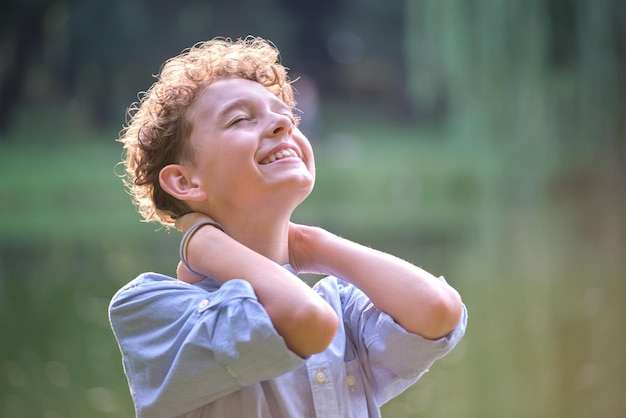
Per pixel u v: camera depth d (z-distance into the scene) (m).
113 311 3.12
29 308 13.59
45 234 23.08
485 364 9.98
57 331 11.96
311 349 2.83
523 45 22.05
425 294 3.12
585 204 24.73
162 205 3.32
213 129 3.15
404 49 70.06
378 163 38.88
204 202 3.18
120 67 56.12
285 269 2.98
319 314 2.82
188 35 61.44
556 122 22.55
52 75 53.34
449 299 3.15
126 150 3.51
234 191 3.11
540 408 8.33
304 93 50.97
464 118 23.23
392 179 33.50
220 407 3.02
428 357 3.15
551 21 22.16
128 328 3.09
